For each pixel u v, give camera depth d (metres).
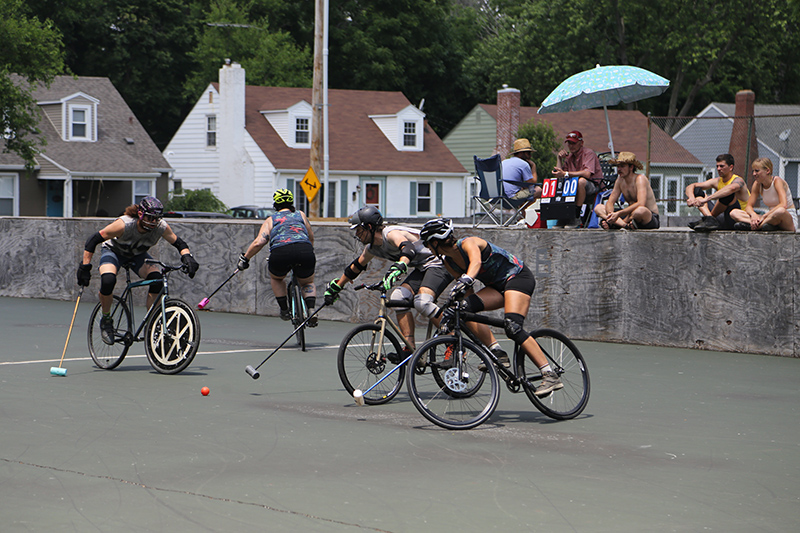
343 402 9.14
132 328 10.89
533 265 14.52
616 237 13.84
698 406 9.12
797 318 12.41
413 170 58.28
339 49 71.31
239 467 6.66
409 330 9.34
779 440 7.68
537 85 70.00
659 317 13.49
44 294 20.09
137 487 6.15
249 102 57.56
